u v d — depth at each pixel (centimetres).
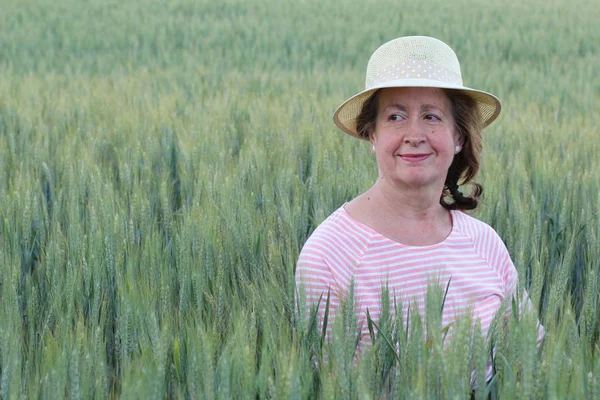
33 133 634
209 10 2273
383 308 230
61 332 235
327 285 256
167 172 492
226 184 392
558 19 2086
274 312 243
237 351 205
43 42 1744
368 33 1852
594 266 320
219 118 695
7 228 343
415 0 2534
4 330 229
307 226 375
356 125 279
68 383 211
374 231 261
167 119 654
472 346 207
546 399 195
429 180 256
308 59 1509
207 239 301
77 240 327
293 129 638
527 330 194
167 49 1681
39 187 429
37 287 309
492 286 268
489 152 559
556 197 421
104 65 1465
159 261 292
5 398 208
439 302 220
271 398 190
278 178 436
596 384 191
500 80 1246
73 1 2372
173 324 253
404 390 200
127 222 356
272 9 2284
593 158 555
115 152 572
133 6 2297
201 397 194
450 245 264
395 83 251
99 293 282
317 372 216
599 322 273
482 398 197
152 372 198
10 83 1041
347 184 420
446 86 251
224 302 268
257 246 319
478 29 1942
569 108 962
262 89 1045
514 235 359
